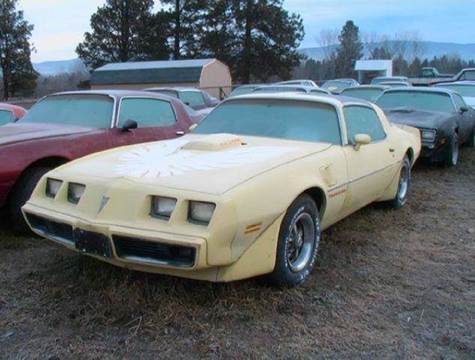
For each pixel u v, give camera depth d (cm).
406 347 325
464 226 591
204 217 330
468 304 387
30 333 328
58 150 537
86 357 303
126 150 446
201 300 364
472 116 1157
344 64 7394
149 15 5084
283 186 372
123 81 4084
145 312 347
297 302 375
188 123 739
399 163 605
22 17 4962
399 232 560
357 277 429
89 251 353
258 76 5166
